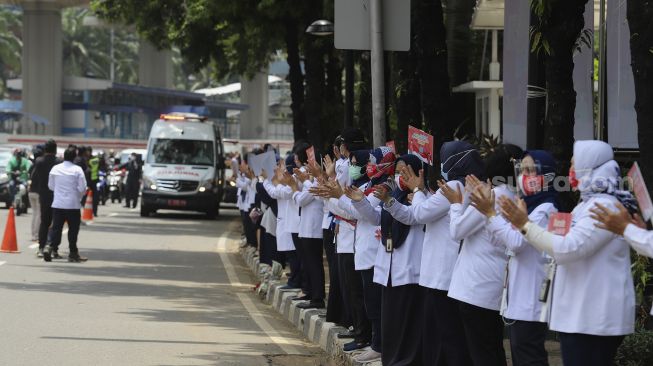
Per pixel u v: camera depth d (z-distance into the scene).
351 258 10.62
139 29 34.31
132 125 76.50
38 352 10.55
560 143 9.84
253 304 15.49
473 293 7.39
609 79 12.94
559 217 6.06
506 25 11.56
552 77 9.88
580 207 6.09
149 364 10.09
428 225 8.30
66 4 65.81
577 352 6.07
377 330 9.91
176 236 28.11
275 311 14.87
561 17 9.67
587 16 12.66
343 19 11.09
